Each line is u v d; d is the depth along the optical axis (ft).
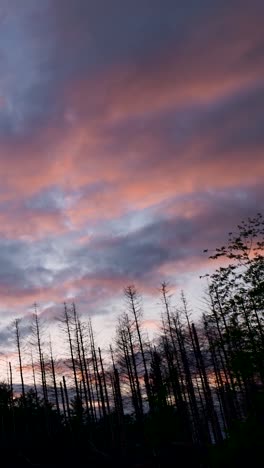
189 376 116.67
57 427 136.98
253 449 34.42
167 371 105.70
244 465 34.22
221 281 48.08
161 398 80.38
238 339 44.98
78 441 115.24
